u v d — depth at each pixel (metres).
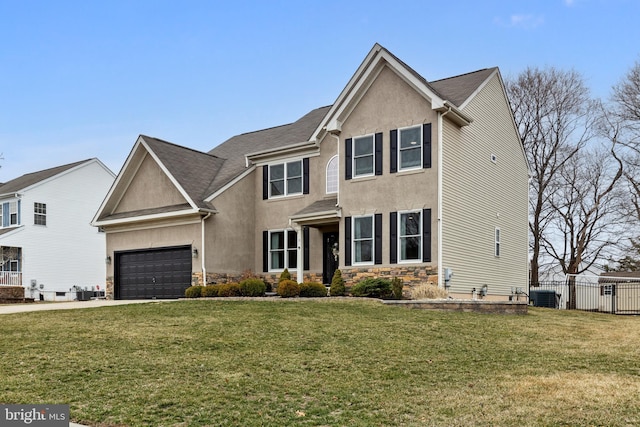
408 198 19.66
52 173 38.19
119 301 22.41
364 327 12.93
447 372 9.39
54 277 36.81
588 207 35.19
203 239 22.98
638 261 35.00
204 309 15.30
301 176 23.98
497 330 13.50
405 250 19.64
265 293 21.16
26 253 35.53
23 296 31.83
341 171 21.30
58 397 7.59
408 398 7.81
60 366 9.10
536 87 36.28
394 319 14.14
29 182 37.34
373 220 20.33
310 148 23.58
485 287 21.59
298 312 14.80
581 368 9.72
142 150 25.28
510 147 25.47
